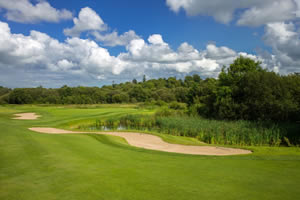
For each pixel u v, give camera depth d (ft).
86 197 15.20
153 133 65.46
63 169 21.91
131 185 17.65
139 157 29.12
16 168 22.03
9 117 109.91
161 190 16.60
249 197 15.28
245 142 56.90
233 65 113.91
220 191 16.43
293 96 83.76
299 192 16.22
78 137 48.62
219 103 100.53
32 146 33.71
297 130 60.08
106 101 304.30
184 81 449.89
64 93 303.68
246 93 92.32
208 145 46.85
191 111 119.24
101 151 32.58
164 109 131.64
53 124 89.97
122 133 65.98
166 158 28.78
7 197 15.10
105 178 19.36
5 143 35.81
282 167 23.56
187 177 19.88
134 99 301.84
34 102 275.59
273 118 83.92
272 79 86.79
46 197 15.16
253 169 22.76
